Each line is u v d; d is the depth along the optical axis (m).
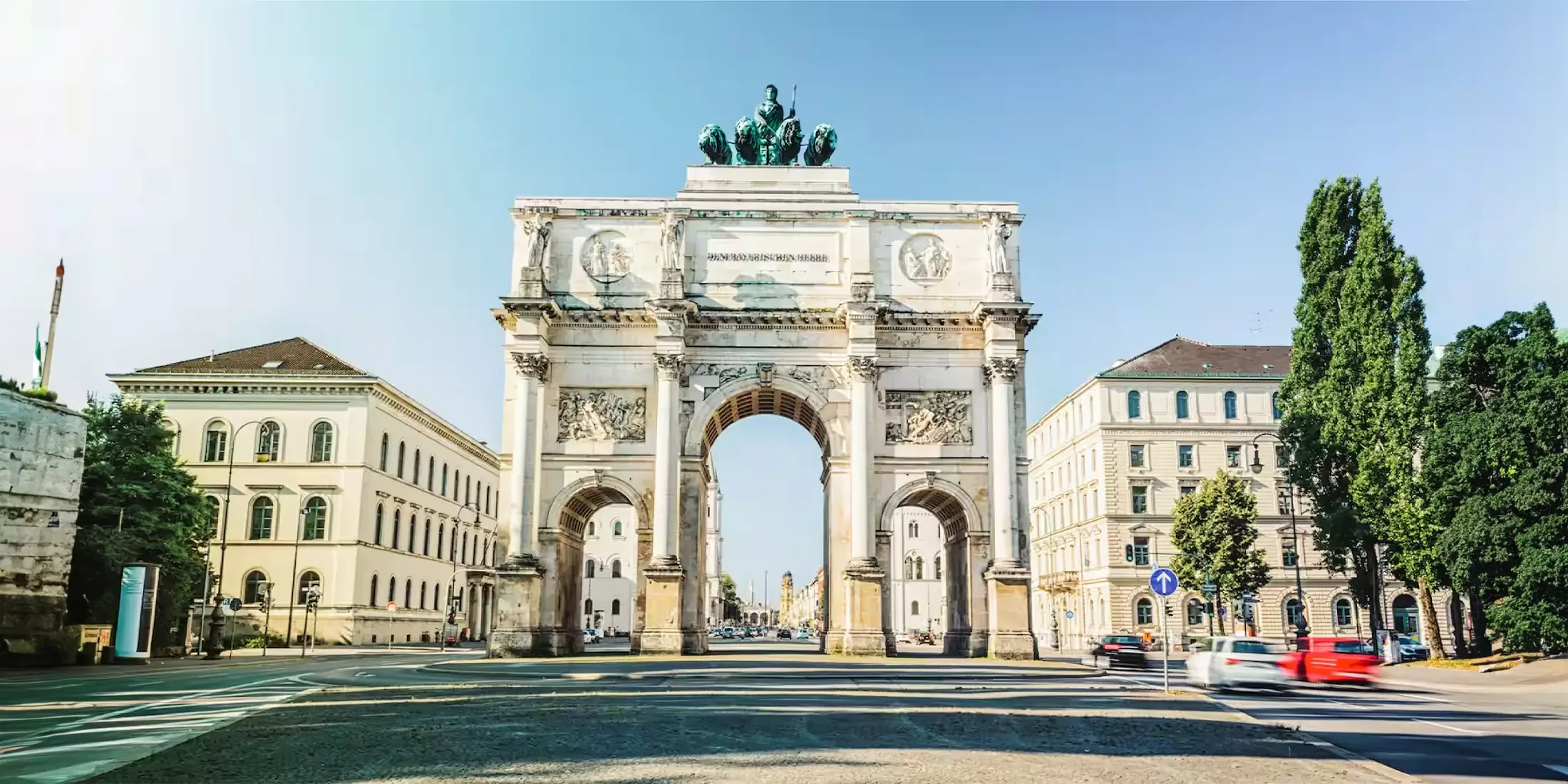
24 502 42.41
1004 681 33.06
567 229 51.75
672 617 47.03
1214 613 71.69
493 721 19.47
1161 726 19.19
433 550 89.19
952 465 49.81
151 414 57.31
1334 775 13.88
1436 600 80.75
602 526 141.75
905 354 50.72
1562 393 40.62
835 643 48.53
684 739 16.89
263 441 72.44
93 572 48.22
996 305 49.09
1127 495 84.38
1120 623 82.50
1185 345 91.94
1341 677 31.30
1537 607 40.72
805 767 14.03
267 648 67.06
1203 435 84.81
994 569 47.62
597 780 12.95
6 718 20.25
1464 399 45.81
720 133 55.12
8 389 43.25
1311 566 81.56
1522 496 41.00
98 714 20.89
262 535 71.25
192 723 19.11
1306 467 53.19
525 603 47.25
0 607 41.16
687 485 49.62
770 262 51.31
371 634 73.75
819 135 54.50
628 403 50.28
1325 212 53.59
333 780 12.98
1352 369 50.62
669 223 50.38
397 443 79.38
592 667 37.50
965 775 13.49
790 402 52.94
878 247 51.69
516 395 49.38
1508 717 22.53
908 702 23.88
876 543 49.19
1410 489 47.56
